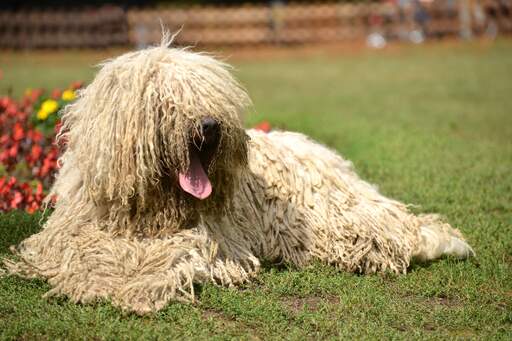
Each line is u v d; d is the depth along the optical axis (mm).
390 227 5766
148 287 4656
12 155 8023
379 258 5664
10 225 6176
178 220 5090
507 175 8938
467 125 12922
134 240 5027
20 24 27625
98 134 4895
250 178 5715
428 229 5996
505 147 10781
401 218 5879
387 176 8812
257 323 4613
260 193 5754
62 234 5117
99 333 4332
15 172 8336
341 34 29891
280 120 12734
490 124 13039
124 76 4934
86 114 5020
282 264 5715
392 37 29906
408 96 17125
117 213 5039
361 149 10516
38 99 9180
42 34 27812
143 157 4832
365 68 23281
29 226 6152
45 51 27656
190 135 4867
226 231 5391
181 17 29047
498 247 6254
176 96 4883
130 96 4852
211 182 5086
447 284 5453
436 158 9828
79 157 5012
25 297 4809
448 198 7812
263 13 29422
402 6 29844
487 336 4570
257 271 5395
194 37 29188
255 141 5906
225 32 29328
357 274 5738
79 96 5453
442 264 5875
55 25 27906
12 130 8945
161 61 5031
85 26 28109
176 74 4941
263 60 26094
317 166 5988
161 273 4785
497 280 5551
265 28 29531
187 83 4949
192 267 4926
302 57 26781
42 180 7680
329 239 5727
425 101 16234
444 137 11477
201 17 29188
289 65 24516
